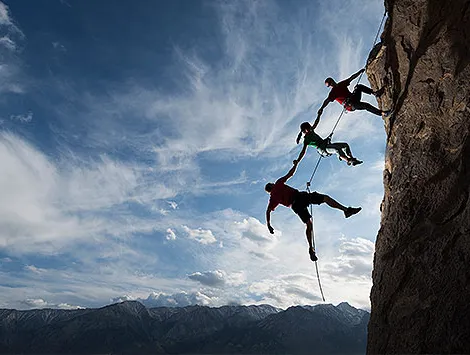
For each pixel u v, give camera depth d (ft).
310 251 35.60
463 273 26.27
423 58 35.83
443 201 30.86
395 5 39.27
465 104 31.50
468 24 32.76
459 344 24.00
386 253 34.68
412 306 29.27
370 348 33.45
